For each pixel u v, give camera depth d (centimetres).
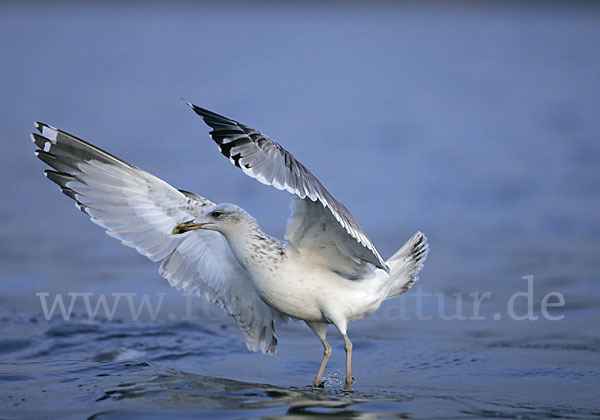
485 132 3209
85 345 1048
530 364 976
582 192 2159
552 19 13812
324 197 770
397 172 2461
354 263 873
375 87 4800
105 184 912
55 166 908
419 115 3691
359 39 9038
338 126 3344
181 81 4984
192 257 939
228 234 866
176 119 3622
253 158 734
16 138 2983
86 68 5747
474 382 902
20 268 1504
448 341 1112
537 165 2542
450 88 4753
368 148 2870
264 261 855
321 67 5978
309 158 2656
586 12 16475
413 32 10356
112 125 3388
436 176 2402
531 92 4509
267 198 2106
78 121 3447
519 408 773
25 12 14550
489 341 1107
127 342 1067
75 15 14012
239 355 1037
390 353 1057
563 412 760
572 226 1836
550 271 1493
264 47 7800
